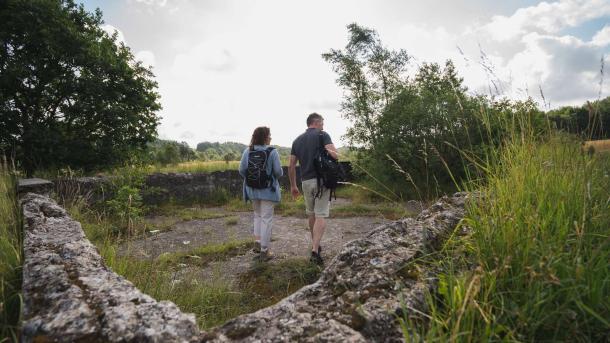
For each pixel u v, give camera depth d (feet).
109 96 45.96
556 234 5.56
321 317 4.55
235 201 31.96
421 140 31.60
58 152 39.81
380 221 21.72
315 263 13.26
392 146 33.78
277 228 21.07
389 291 5.10
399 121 34.27
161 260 12.73
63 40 41.86
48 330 4.04
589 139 7.43
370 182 37.86
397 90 41.45
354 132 45.34
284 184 38.75
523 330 4.36
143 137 51.93
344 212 25.07
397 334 4.40
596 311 4.58
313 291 5.40
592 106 7.25
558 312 4.32
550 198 6.31
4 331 5.20
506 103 8.15
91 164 44.01
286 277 12.25
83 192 23.76
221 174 34.86
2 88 40.32
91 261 6.51
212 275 12.42
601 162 7.24
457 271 5.57
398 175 34.12
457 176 30.83
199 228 21.24
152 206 27.89
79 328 4.04
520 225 5.57
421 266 5.78
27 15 39.52
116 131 46.09
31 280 5.55
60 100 44.04
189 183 32.17
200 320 8.27
